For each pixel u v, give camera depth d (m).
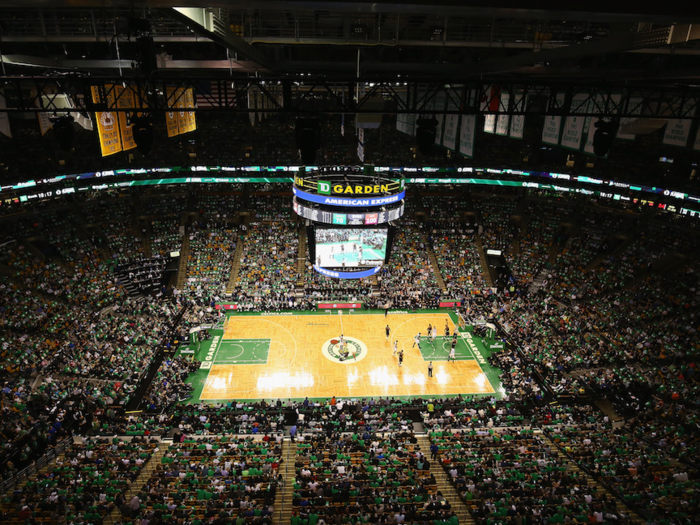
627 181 46.38
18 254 42.66
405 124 38.56
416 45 25.67
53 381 30.97
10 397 28.77
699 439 26.11
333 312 45.50
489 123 39.41
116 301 42.59
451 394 33.38
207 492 21.38
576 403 32.06
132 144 28.39
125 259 48.31
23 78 14.94
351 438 27.11
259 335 41.03
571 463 24.86
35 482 22.16
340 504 20.92
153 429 28.39
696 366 32.44
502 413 30.28
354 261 32.31
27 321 35.91
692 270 41.56
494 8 10.19
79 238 48.16
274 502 21.59
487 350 39.19
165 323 40.28
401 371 36.12
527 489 22.30
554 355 36.22
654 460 24.62
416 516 20.03
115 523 18.83
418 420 30.45
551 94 16.19
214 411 30.23
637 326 38.28
